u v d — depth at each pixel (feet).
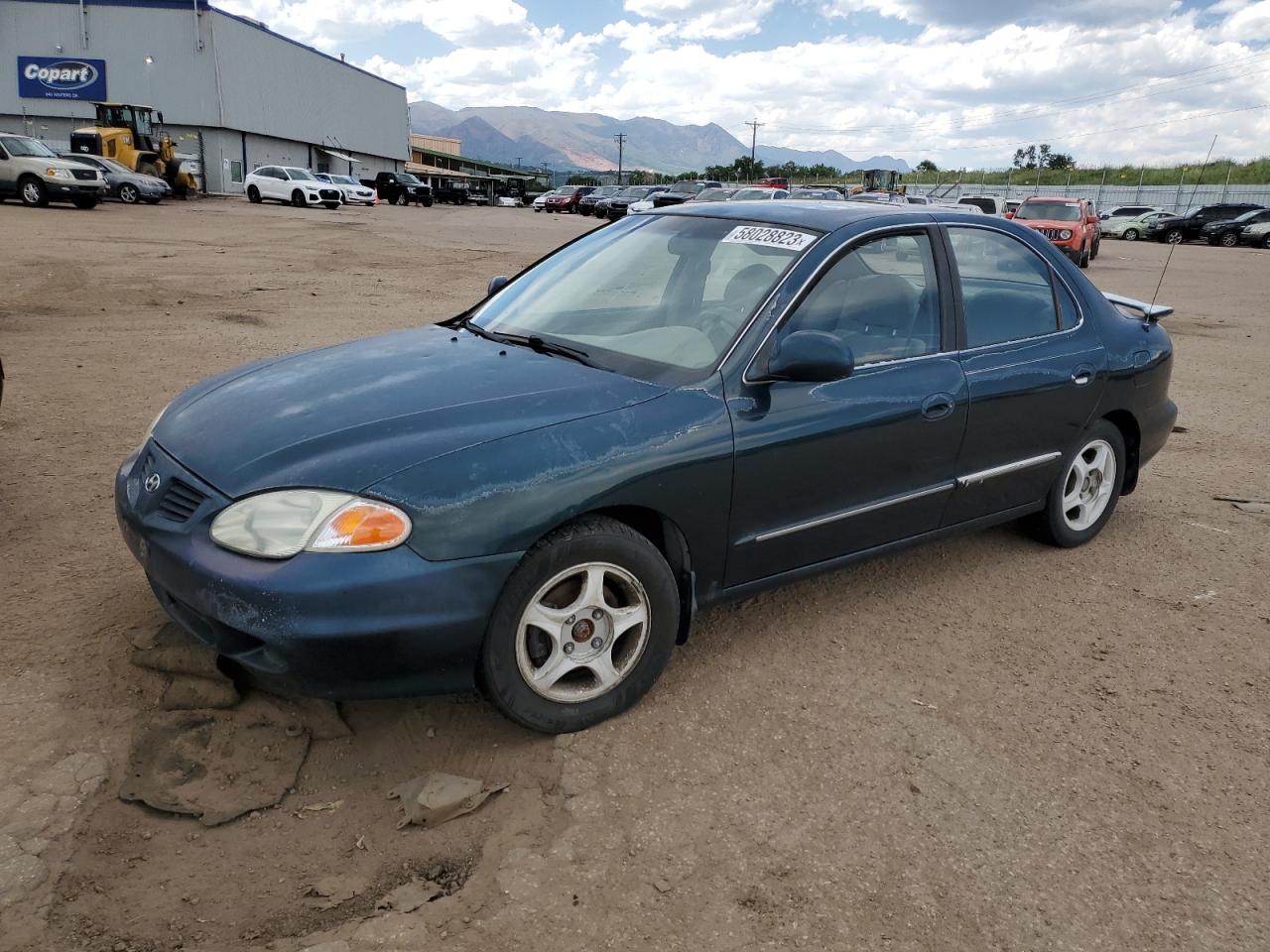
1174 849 8.54
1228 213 131.44
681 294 11.81
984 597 13.47
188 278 43.73
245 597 8.20
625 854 8.06
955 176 246.68
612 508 9.63
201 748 8.99
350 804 8.48
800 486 10.87
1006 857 8.32
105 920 7.05
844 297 11.56
